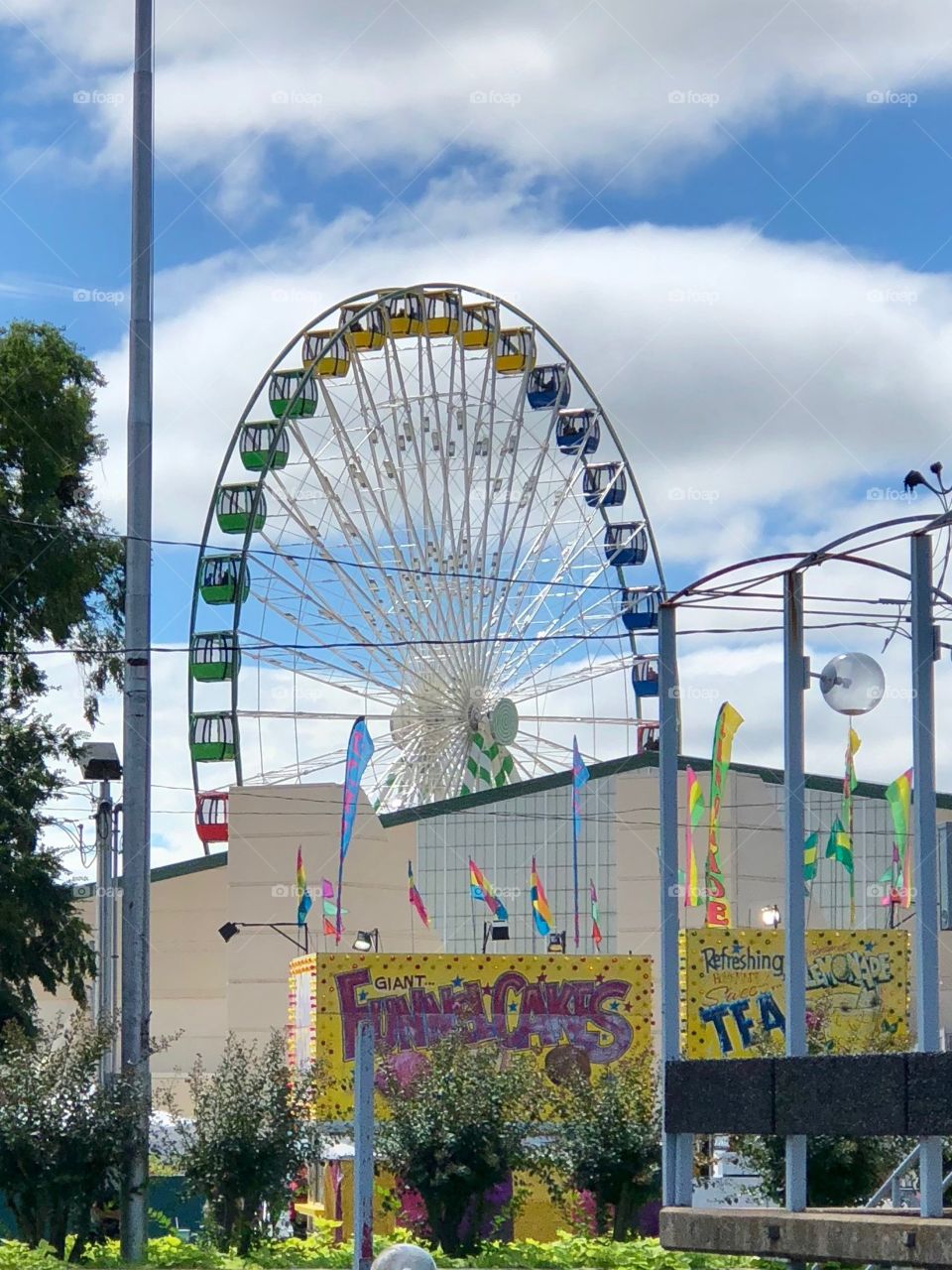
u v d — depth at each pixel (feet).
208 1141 92.17
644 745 216.95
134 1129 87.92
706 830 182.70
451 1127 96.48
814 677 57.98
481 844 212.23
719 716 138.72
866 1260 50.90
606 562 218.18
